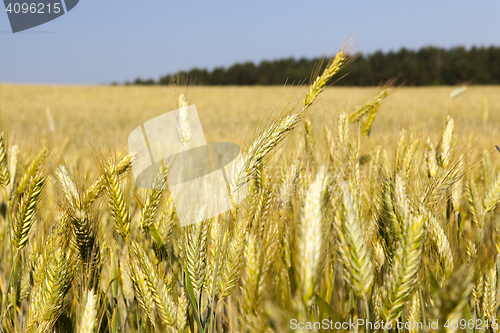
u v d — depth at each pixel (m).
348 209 1.07
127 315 1.73
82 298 1.47
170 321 1.35
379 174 1.94
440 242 1.34
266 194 1.49
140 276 1.36
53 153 2.27
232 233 1.41
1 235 2.24
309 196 0.99
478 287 1.42
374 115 3.05
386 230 1.44
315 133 2.77
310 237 0.92
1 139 1.89
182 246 1.55
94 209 1.60
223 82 78.69
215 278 1.31
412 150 2.02
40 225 1.85
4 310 1.54
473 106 24.53
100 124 18.25
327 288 1.37
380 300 1.13
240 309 1.18
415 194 1.64
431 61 69.69
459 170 1.71
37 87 48.16
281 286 1.11
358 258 1.04
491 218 2.17
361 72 70.00
